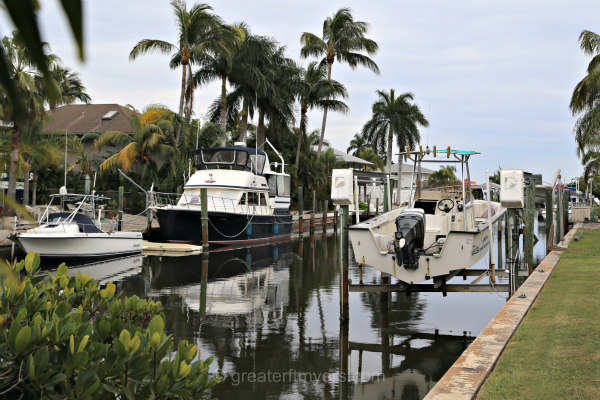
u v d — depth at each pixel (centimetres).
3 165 2427
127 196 3684
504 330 711
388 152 6134
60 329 351
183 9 3578
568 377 523
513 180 1159
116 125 4922
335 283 1742
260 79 3984
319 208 5362
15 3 63
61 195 2170
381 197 5000
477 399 479
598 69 2747
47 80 78
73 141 3872
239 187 2773
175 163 3638
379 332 1114
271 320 1216
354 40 4900
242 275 1903
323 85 4781
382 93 6172
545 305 875
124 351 340
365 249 1148
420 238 1116
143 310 504
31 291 427
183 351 366
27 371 322
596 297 913
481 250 1205
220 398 747
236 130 5084
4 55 70
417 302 1410
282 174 3375
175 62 3816
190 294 1530
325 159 5809
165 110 3950
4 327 375
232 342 1035
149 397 346
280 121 4447
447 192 1477
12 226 2241
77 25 64
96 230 2156
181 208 2569
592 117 2905
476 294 1510
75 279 503
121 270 1950
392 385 811
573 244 1853
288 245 3078
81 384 326
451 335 1093
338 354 963
